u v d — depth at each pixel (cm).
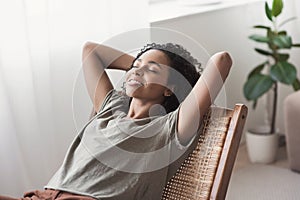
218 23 317
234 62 332
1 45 220
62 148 249
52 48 237
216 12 314
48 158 243
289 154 308
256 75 314
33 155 235
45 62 234
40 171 239
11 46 222
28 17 226
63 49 241
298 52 339
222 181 167
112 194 170
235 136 170
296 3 335
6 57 221
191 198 172
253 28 339
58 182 177
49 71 235
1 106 222
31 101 231
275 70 304
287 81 299
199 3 320
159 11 308
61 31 238
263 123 361
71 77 245
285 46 300
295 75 301
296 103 295
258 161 324
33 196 173
